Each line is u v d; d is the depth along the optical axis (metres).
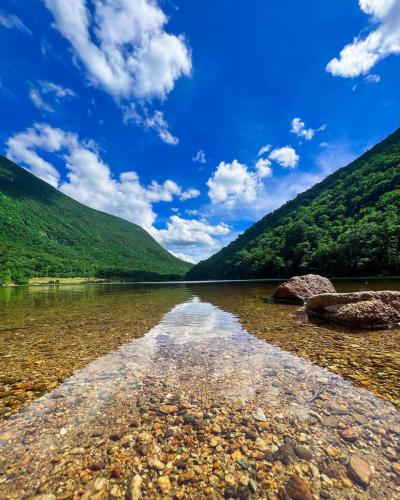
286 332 7.49
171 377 4.47
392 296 8.62
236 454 2.61
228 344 6.41
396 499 2.06
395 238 45.69
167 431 2.99
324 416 3.19
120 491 2.21
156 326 8.71
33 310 13.52
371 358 5.13
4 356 5.73
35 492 2.20
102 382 4.32
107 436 2.92
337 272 55.19
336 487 2.19
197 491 2.21
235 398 3.70
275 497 2.12
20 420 3.25
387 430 2.88
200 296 20.75
